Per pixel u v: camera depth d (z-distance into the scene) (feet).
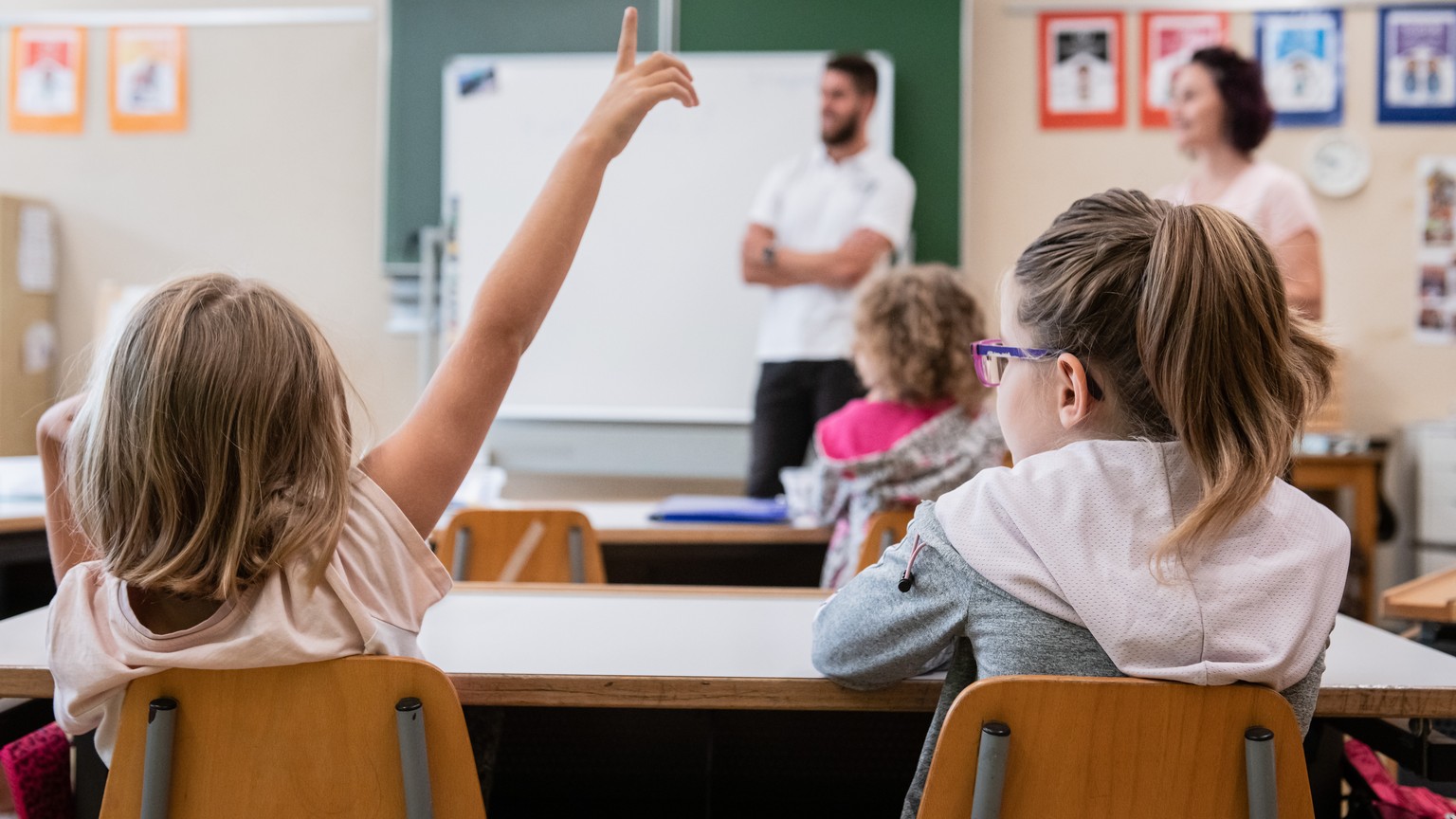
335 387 3.27
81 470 3.10
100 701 2.97
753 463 11.98
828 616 3.32
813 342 11.78
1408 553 12.87
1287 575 2.79
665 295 13.37
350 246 14.33
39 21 14.39
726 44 13.12
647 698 3.37
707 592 4.73
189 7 14.37
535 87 13.37
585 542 6.63
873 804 5.04
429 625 4.07
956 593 2.99
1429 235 13.23
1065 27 13.50
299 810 2.96
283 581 2.98
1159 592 2.75
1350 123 13.26
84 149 14.46
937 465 6.34
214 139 14.42
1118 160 13.47
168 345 2.99
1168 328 2.86
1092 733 2.74
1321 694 3.32
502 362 3.42
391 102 13.61
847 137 12.47
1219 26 13.26
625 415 13.48
